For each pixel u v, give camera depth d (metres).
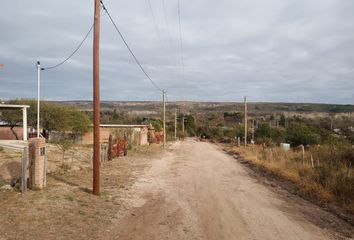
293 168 18.64
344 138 34.34
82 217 8.99
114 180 15.08
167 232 8.22
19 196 10.53
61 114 39.91
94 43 11.59
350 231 8.81
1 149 23.17
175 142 60.31
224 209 10.72
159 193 12.90
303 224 9.29
